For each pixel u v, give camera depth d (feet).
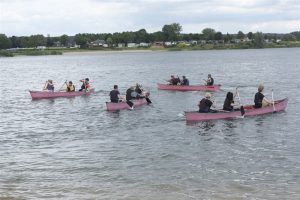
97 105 128.88
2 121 104.88
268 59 440.45
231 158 68.69
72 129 93.76
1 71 347.15
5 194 53.93
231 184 56.34
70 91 151.74
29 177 60.75
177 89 164.55
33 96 147.33
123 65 394.11
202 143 79.25
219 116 100.42
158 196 52.65
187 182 57.57
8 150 76.23
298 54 587.27
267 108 105.91
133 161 68.18
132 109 119.44
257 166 64.03
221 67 321.11
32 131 92.38
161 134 87.40
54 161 68.80
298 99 131.54
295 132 86.33
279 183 56.39
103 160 68.95
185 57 563.89
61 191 54.85
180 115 108.58
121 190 54.95
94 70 331.16
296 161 66.13
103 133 89.40
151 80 223.10
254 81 198.59
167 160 68.44
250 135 84.74
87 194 53.67
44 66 422.00
